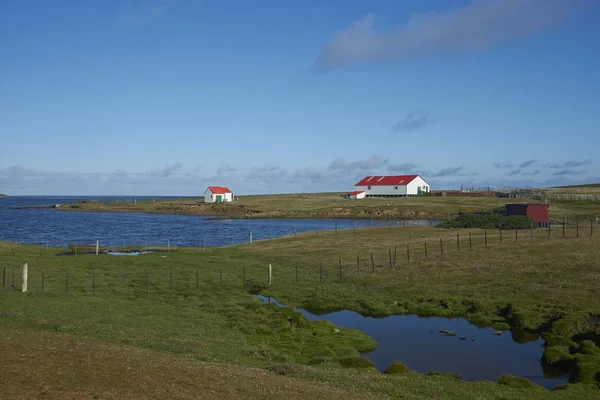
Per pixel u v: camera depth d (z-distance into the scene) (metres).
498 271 44.22
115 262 57.41
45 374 16.50
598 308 33.12
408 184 174.62
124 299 39.16
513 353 28.56
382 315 37.47
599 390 22.03
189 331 29.73
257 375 19.92
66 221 146.62
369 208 146.62
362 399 17.95
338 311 39.03
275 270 52.88
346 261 54.78
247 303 38.72
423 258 51.84
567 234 58.62
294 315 35.53
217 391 16.88
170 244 88.62
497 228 74.00
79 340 23.44
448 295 40.06
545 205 81.06
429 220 123.50
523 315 33.59
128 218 161.00
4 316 29.56
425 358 27.80
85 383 16.09
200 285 45.50
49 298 36.97
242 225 128.62
